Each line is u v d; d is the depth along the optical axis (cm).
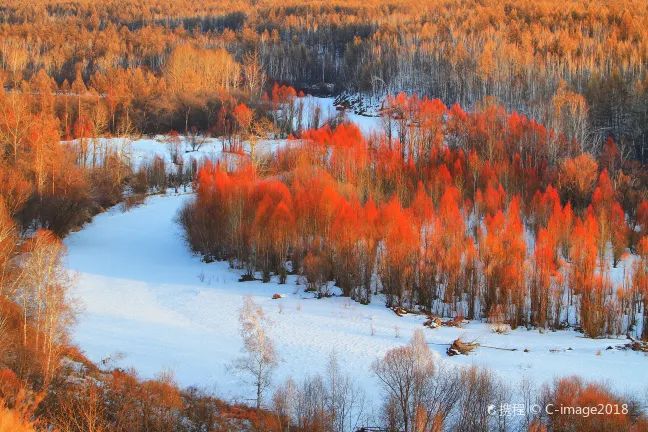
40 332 4662
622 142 12144
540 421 4209
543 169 11881
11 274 5391
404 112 15050
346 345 6112
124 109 16388
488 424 4247
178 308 7344
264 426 4241
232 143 15325
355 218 8644
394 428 4259
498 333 6938
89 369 4788
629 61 16588
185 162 14438
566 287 8231
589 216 9156
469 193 11312
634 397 4606
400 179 11288
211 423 4197
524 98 15825
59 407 3981
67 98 16325
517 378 5159
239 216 9156
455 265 8088
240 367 4875
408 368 4534
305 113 18725
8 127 11200
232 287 8231
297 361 5644
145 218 11638
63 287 5784
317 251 8588
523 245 8700
